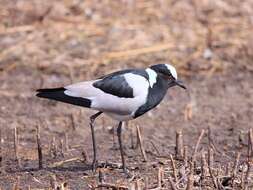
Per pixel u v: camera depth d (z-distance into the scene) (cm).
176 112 1496
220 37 1817
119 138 1127
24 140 1299
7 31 1811
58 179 1074
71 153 1221
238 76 1695
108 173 1102
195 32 1833
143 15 1897
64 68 1694
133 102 1102
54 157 1194
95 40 1784
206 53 1758
